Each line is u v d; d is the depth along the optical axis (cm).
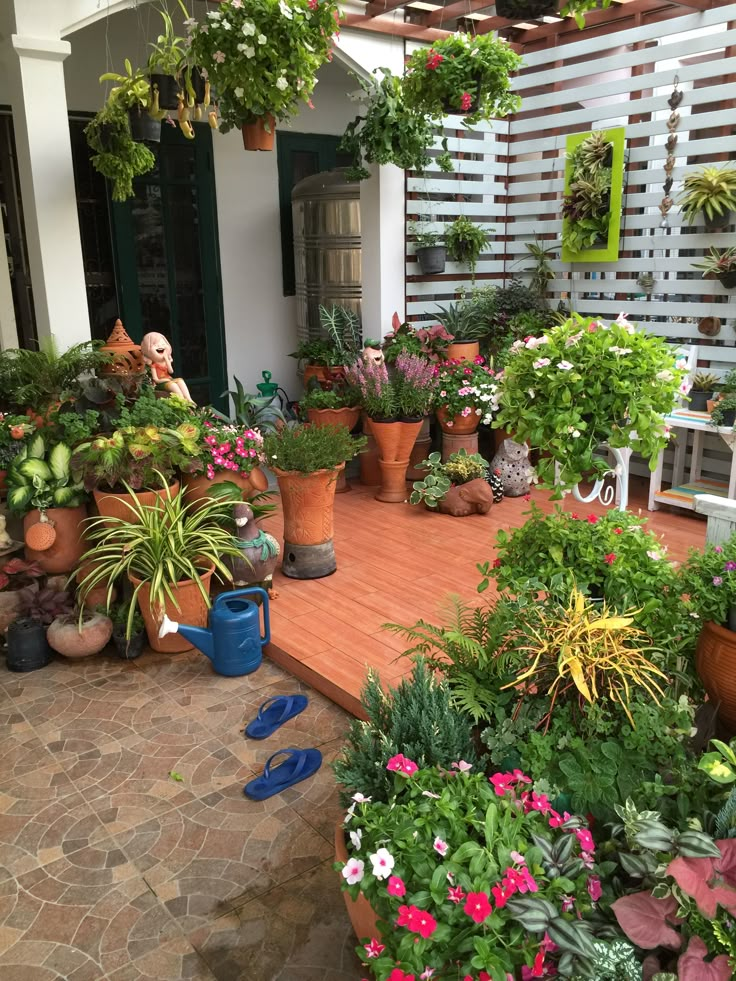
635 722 189
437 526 489
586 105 578
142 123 405
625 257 550
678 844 157
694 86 511
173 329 650
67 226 409
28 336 576
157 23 577
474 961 141
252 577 382
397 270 577
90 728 293
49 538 354
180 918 206
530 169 601
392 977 142
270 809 247
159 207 621
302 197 633
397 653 329
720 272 481
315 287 643
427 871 156
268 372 648
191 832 238
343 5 483
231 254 667
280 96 356
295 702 306
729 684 202
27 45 378
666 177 507
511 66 469
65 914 208
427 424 575
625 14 514
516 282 623
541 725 201
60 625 336
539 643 203
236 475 394
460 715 209
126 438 364
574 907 162
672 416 490
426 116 530
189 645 352
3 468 377
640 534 250
